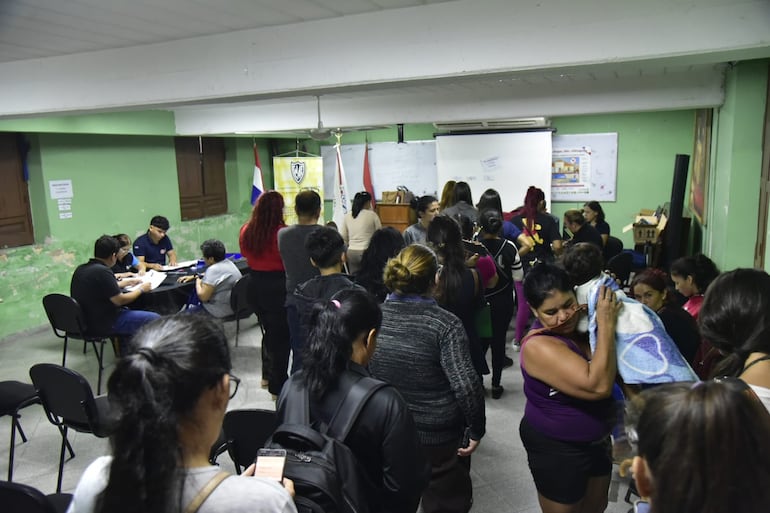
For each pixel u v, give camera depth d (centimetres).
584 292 182
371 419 128
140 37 299
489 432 319
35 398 272
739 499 64
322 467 115
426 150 888
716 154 482
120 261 501
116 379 79
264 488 84
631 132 764
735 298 126
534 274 161
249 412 187
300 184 858
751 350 123
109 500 75
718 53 227
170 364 79
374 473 131
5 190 548
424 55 256
